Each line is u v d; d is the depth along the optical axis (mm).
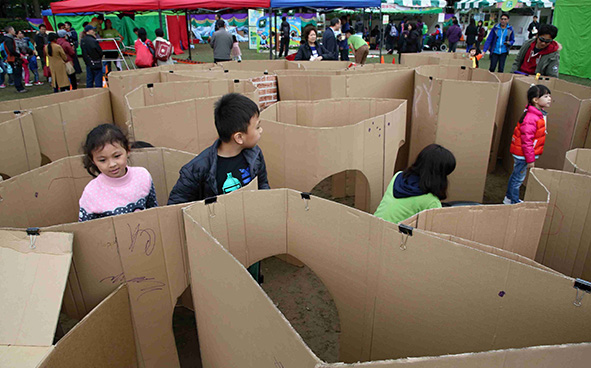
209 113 3555
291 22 19750
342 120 3777
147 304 1700
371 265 1637
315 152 2926
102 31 10688
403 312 1616
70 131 3928
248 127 1922
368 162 3217
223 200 1678
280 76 4789
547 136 4352
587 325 1194
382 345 1764
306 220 1777
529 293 1282
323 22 20594
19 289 1396
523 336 1337
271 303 1071
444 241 1397
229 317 1369
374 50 21000
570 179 2189
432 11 22828
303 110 3621
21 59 10297
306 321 2680
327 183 4797
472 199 4004
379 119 3150
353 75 4453
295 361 1016
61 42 10055
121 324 1631
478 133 3760
